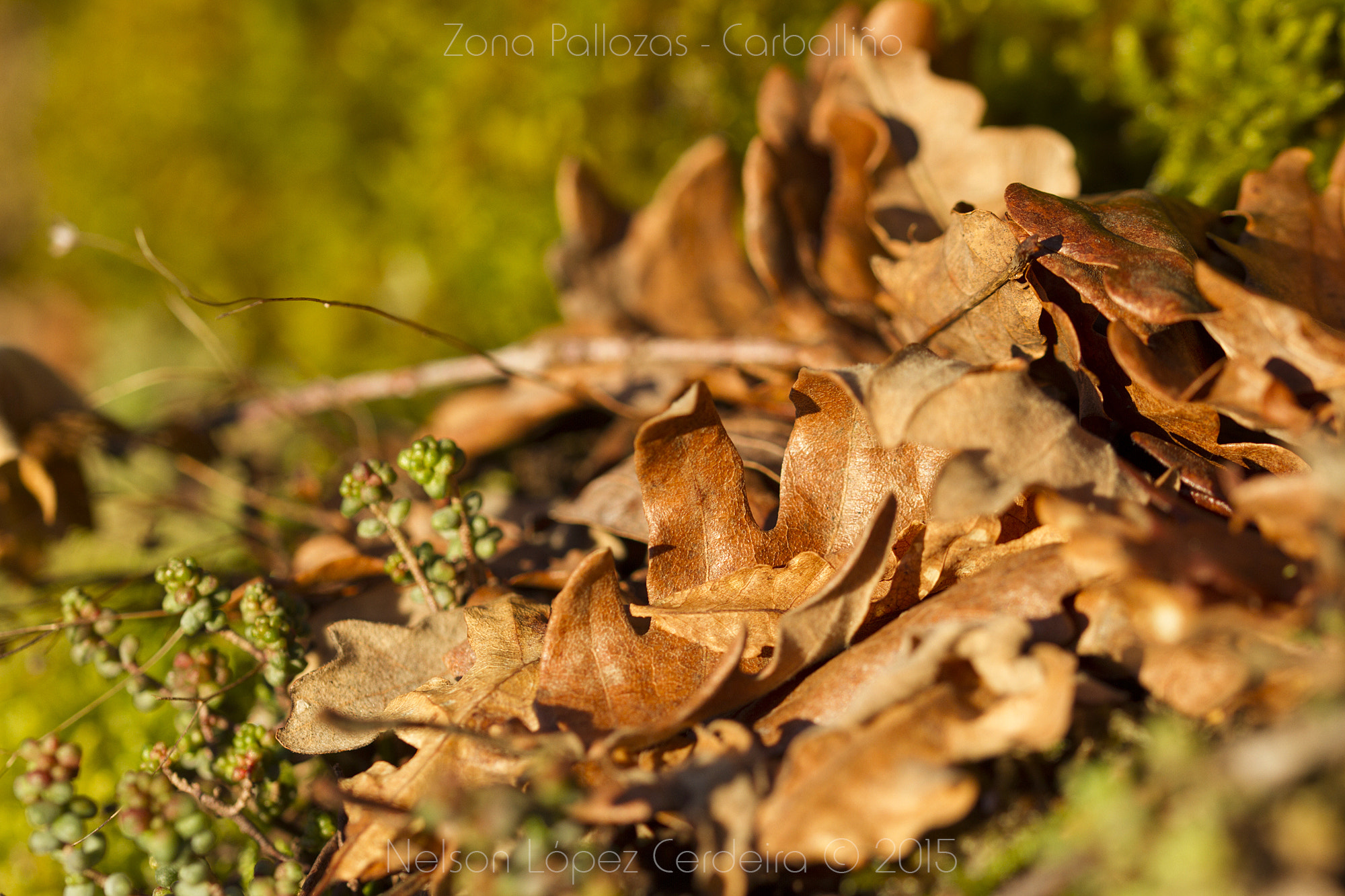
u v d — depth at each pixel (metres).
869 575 0.54
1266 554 0.53
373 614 0.59
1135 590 0.52
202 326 0.65
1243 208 0.58
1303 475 0.53
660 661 0.55
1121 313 0.55
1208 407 0.55
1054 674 0.52
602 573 0.55
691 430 0.56
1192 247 0.56
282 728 0.55
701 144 0.67
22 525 0.63
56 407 0.64
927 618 0.54
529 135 0.81
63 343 1.43
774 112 0.65
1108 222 0.56
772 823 0.52
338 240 1.04
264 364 1.00
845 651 0.54
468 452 0.67
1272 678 0.52
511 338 0.83
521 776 0.54
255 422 0.67
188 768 0.56
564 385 0.63
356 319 0.95
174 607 0.56
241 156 1.13
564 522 0.60
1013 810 0.53
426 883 0.54
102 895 0.56
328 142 1.06
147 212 1.20
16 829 0.58
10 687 0.60
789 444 0.56
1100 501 0.54
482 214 0.84
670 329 0.67
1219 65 0.63
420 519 0.62
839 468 0.56
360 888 0.55
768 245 0.63
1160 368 0.55
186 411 0.67
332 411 0.72
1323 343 0.54
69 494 0.64
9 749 0.59
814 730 0.54
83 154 1.26
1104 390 0.56
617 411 0.63
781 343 0.62
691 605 0.55
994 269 0.57
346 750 0.55
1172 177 0.64
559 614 0.55
